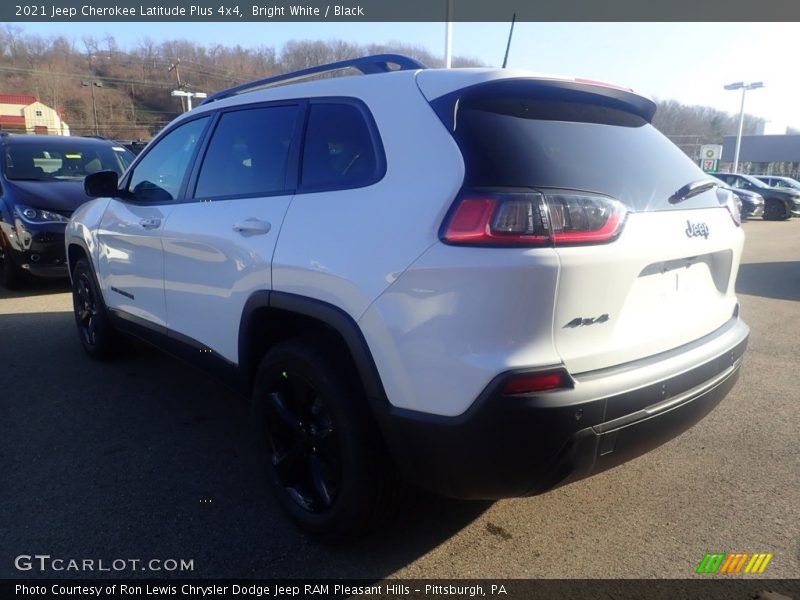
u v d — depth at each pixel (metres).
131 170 4.11
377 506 2.41
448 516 2.80
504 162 2.09
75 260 4.98
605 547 2.58
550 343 2.01
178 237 3.30
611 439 2.12
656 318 2.35
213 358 3.21
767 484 3.05
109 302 4.35
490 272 1.94
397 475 2.41
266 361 2.69
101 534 2.66
